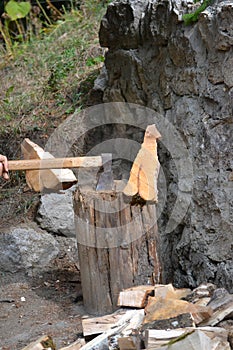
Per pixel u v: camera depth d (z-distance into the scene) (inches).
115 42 221.5
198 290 154.3
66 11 353.4
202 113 166.9
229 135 157.6
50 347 139.8
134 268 160.6
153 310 144.6
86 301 167.3
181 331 129.6
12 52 320.8
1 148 247.4
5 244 199.6
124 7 209.0
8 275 196.7
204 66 165.6
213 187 161.0
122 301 154.4
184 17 171.3
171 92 183.0
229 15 153.1
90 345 138.3
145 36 200.1
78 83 264.4
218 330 132.5
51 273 197.5
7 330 161.9
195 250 166.9
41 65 296.7
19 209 221.5
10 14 331.9
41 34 337.7
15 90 281.3
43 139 247.1
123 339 132.3
